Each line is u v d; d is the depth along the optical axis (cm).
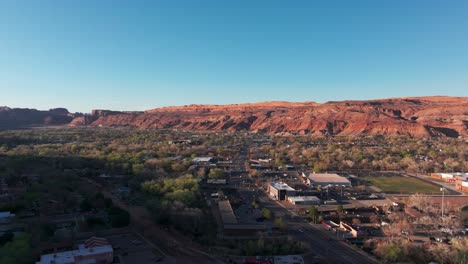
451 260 8956
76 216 11856
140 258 8788
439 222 11812
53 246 9031
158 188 14775
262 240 9706
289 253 9400
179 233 10625
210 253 9212
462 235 10819
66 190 14550
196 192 14525
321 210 13338
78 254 8394
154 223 11356
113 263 8494
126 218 11081
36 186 14600
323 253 9462
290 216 12688
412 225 11606
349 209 13512
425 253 9356
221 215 12288
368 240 10112
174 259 8769
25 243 8756
